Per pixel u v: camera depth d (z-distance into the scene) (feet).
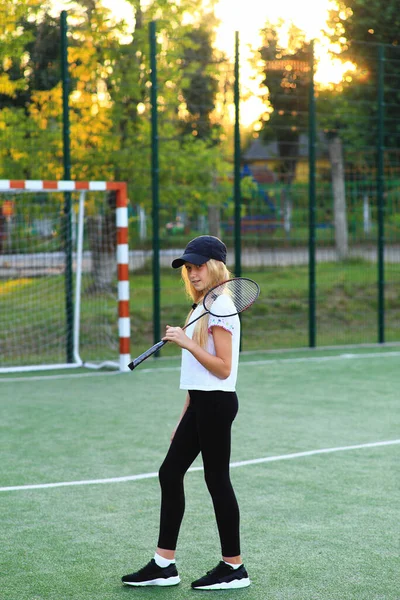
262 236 51.06
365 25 59.36
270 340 51.88
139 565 16.52
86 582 15.64
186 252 15.19
